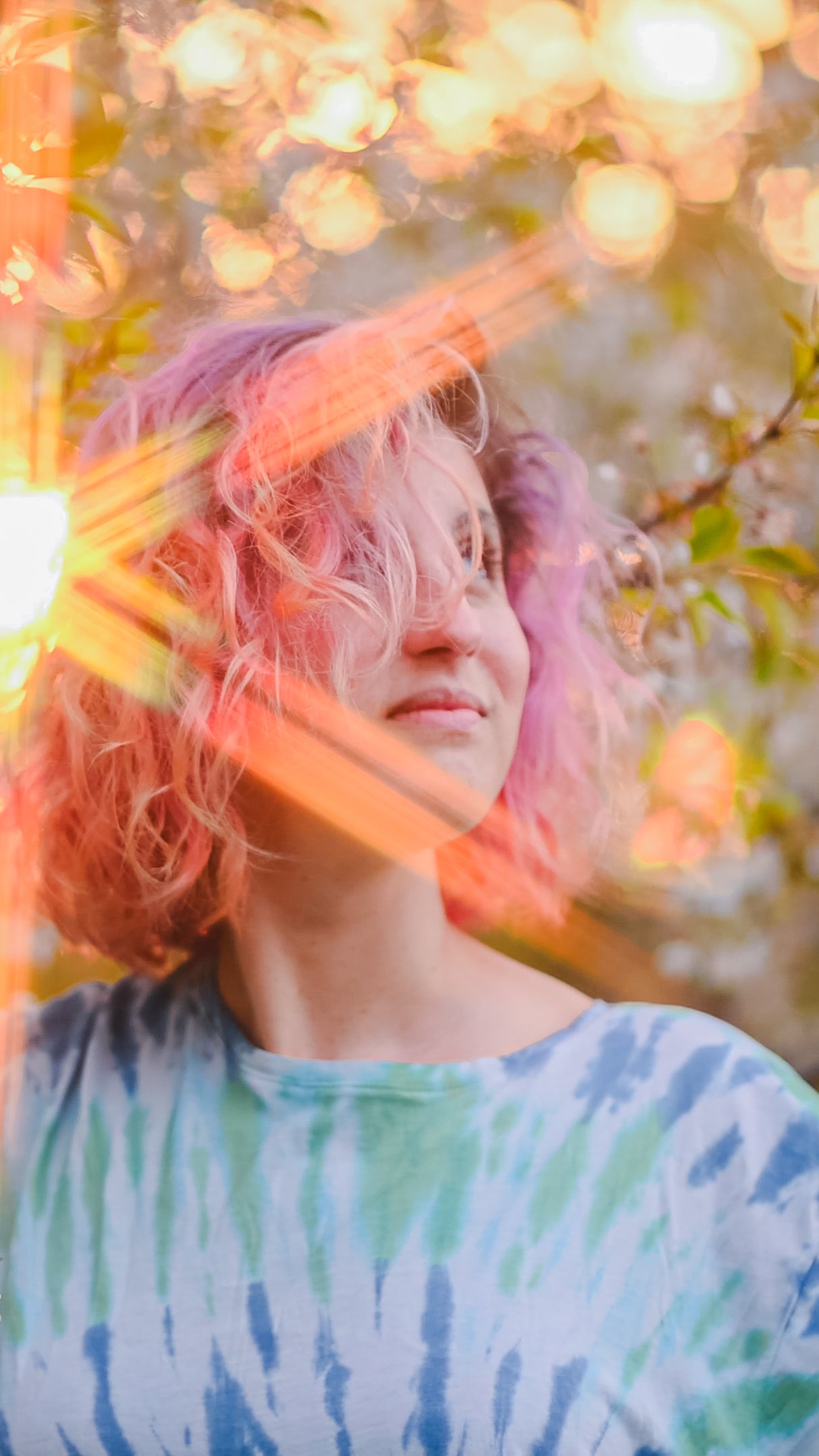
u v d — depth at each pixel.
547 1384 0.81
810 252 2.13
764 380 2.15
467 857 1.10
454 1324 0.83
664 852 1.78
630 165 2.16
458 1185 0.87
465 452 0.96
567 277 2.11
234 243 1.95
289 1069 0.91
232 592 0.87
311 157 2.04
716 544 1.48
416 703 0.88
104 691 0.96
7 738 1.00
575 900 2.05
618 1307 0.84
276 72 1.96
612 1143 0.87
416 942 0.93
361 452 0.87
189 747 0.90
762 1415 0.83
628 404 2.10
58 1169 0.93
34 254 1.11
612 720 1.15
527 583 1.07
